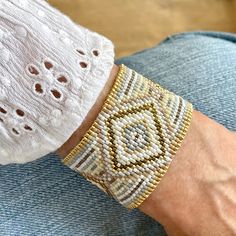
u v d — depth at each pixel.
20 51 0.15
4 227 0.19
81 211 0.20
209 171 0.18
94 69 0.16
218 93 0.21
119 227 0.20
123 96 0.17
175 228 0.18
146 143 0.17
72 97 0.16
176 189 0.17
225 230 0.18
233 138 0.19
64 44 0.16
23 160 0.17
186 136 0.17
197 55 0.22
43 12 0.16
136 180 0.17
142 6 0.43
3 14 0.15
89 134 0.16
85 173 0.17
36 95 0.16
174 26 0.43
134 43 0.42
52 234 0.19
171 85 0.21
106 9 0.43
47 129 0.16
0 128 0.16
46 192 0.20
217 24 0.44
